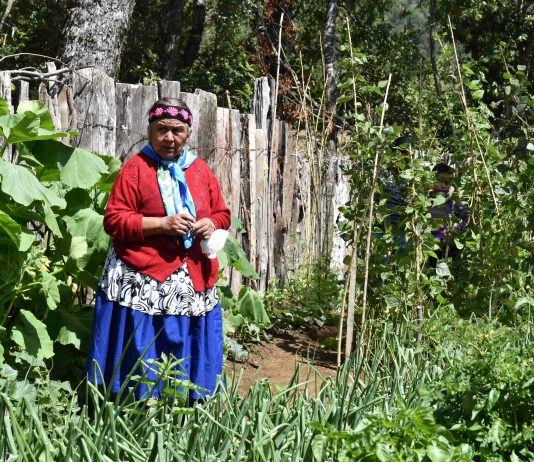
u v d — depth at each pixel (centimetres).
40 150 464
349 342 471
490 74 1856
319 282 783
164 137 441
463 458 313
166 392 399
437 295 606
